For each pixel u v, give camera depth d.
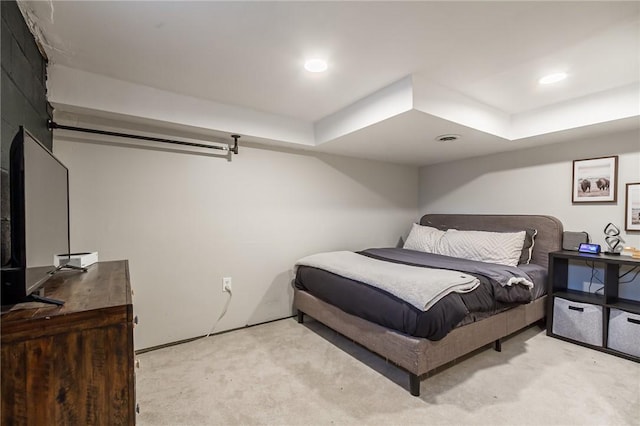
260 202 3.05
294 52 1.77
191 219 2.67
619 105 2.28
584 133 2.68
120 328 0.88
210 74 2.05
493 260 2.82
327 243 3.55
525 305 2.53
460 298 1.95
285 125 2.92
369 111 2.42
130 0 1.32
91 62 1.89
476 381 1.96
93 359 0.85
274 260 3.14
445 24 1.51
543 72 2.04
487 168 3.62
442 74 2.07
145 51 1.75
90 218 2.25
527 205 3.26
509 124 2.90
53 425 0.80
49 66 1.89
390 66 1.94
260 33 1.58
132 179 2.40
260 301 3.05
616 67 1.97
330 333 2.79
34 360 0.78
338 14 1.42
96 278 1.31
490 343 2.36
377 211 4.02
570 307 2.55
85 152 2.22
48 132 1.99
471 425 1.56
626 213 2.60
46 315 0.80
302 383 1.96
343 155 3.65
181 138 2.60
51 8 1.37
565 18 1.46
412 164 4.29
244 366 2.18
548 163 3.10
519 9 1.39
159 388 1.91
